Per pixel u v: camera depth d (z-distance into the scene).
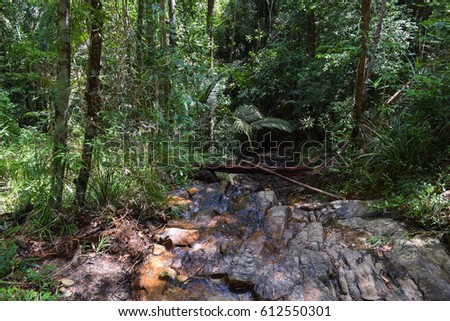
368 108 4.71
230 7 7.92
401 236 2.74
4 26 5.05
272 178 4.71
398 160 3.41
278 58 6.59
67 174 3.03
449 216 2.78
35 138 3.96
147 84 3.61
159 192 3.42
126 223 3.03
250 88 6.88
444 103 3.49
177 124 3.99
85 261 2.61
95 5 2.77
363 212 3.19
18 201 3.19
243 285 2.35
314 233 2.94
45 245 2.76
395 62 4.32
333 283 2.38
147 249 2.76
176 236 2.88
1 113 4.32
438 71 3.67
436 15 3.94
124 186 3.26
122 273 2.54
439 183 2.98
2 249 2.52
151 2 4.48
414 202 2.91
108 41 3.16
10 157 3.78
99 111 3.02
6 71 5.07
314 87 5.43
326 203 3.47
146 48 3.79
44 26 3.48
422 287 2.28
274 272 2.44
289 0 6.66
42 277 2.38
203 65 4.53
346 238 2.88
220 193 3.80
